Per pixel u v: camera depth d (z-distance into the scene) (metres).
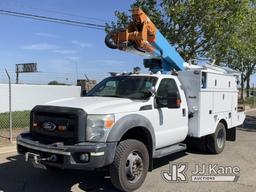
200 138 10.03
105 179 7.51
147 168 6.96
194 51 21.11
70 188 6.95
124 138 6.91
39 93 23.69
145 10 21.14
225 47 21.27
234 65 32.50
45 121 6.57
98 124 6.21
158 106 7.62
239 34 22.72
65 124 6.31
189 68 10.47
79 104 6.65
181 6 19.61
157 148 7.76
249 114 27.77
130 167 6.57
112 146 6.22
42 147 6.30
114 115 6.39
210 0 19.44
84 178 7.58
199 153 10.30
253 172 8.30
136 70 8.73
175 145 8.53
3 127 14.53
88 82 23.70
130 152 6.49
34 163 6.50
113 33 8.52
